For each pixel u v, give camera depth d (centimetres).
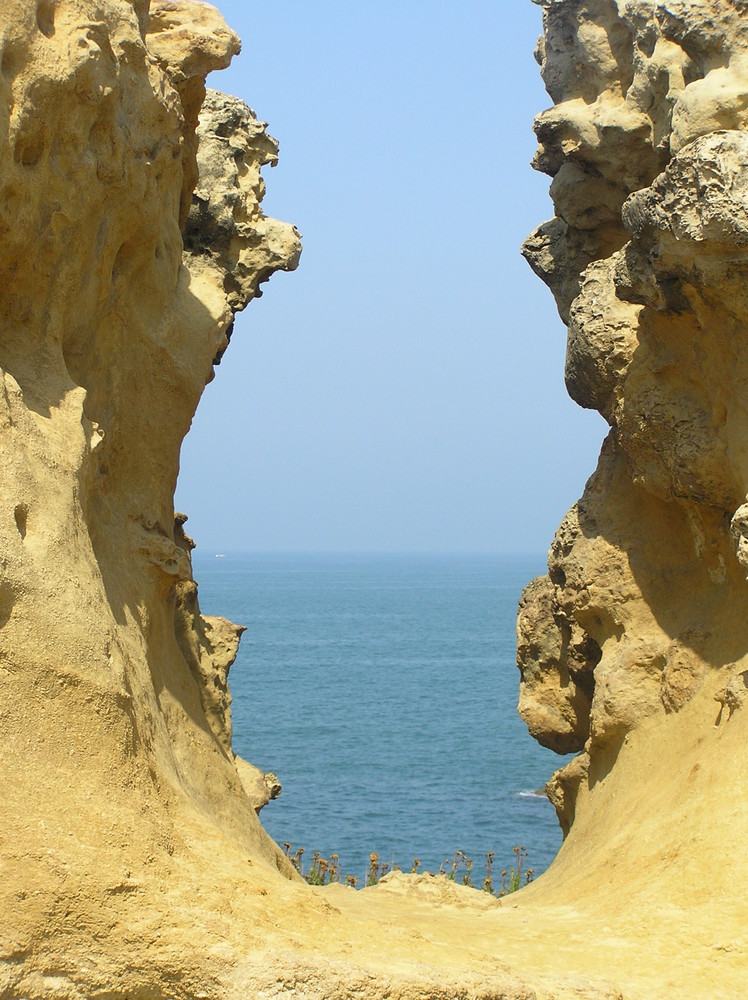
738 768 1288
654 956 1141
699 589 1670
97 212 1295
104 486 1419
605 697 1666
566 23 1942
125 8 1363
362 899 1571
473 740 4834
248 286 1934
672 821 1332
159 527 1504
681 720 1526
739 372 1449
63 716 1022
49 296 1247
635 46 1686
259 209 1967
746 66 1420
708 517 1609
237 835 1354
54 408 1196
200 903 1005
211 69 1664
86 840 986
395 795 3616
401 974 994
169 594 1530
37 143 1177
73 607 1057
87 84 1203
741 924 1145
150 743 1144
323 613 13912
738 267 1337
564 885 1470
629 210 1489
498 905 1634
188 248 1888
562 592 1923
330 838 2997
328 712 5738
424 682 7181
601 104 1862
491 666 8231
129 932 968
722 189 1312
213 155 1909
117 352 1450
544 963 1119
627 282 1552
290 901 1059
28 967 937
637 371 1650
